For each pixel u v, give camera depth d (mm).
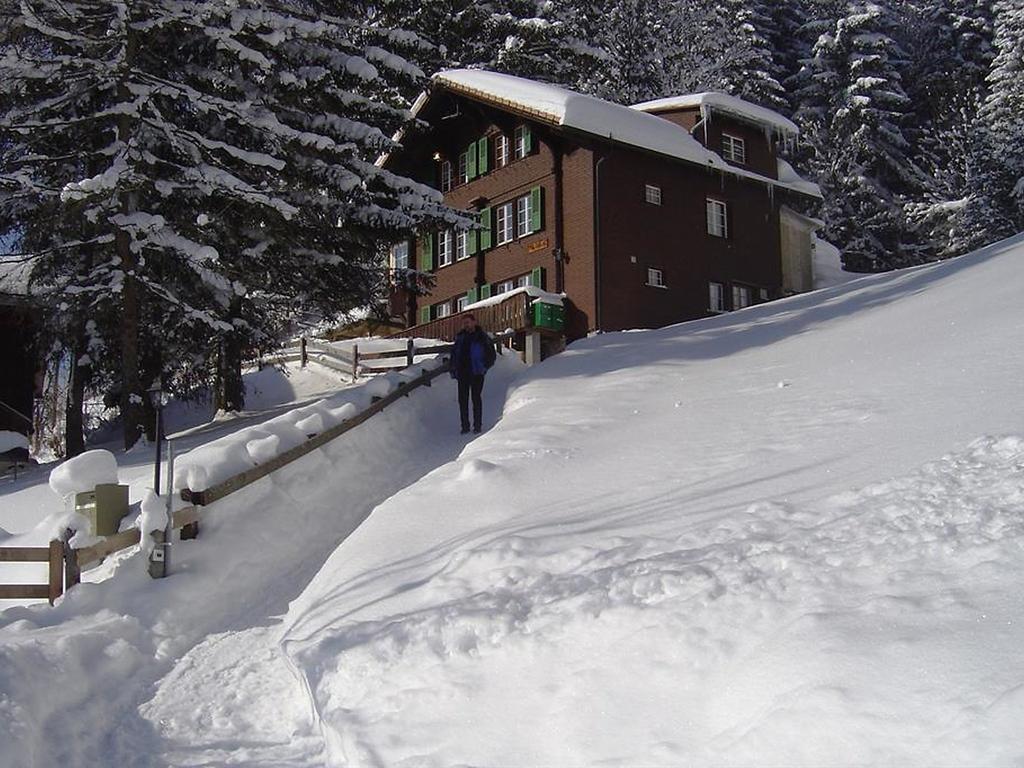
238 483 9953
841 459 6996
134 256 16719
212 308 17953
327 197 18578
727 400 11180
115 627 7438
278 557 9578
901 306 15891
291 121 18359
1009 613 3729
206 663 7070
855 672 3635
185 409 26734
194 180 16297
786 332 16688
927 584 4188
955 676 3412
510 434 11219
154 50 17422
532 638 5020
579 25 43156
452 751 4430
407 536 7855
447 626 5410
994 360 9375
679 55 45406
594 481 8297
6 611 7574
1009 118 43625
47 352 19266
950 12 56938
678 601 4773
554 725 4301
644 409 11852
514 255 29062
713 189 30422
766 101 51562
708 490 7012
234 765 5270
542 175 28156
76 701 6176
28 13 15000
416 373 16234
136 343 17203
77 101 16484
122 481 13320
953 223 44125
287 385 25656
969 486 5250
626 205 27547
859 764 3207
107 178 14438
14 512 13938
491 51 39000
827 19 55062
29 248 17000
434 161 33188
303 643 6168
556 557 5992
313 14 18938
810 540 5031
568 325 27016
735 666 4082
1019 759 2896
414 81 19922
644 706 4145
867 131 50406
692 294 29125
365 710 5055
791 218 35719
